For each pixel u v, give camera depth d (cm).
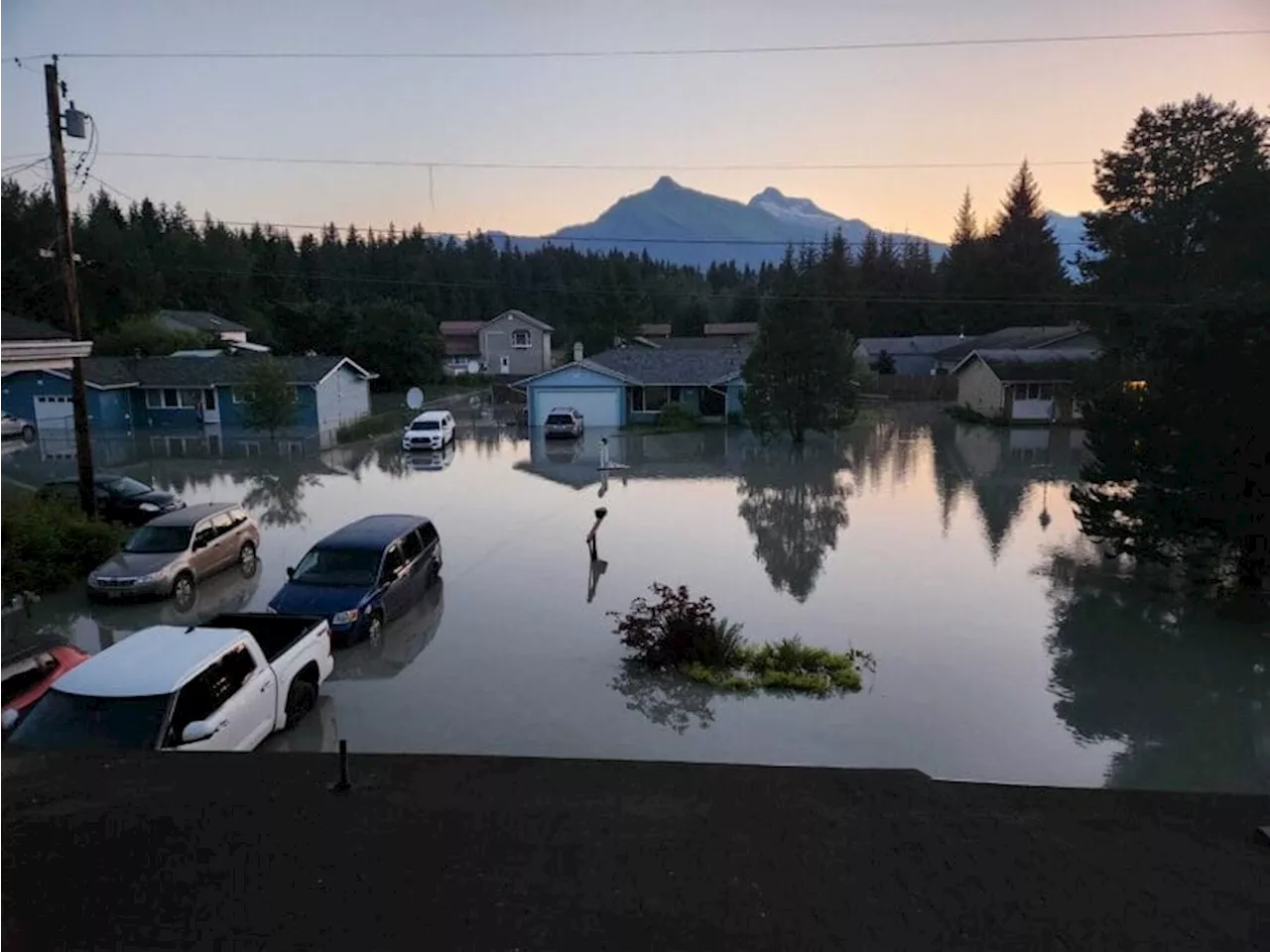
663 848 317
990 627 1288
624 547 1769
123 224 9194
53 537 1558
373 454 3198
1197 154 3662
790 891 288
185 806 355
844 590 1473
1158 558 1418
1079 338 4794
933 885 292
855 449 3281
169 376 4050
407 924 268
